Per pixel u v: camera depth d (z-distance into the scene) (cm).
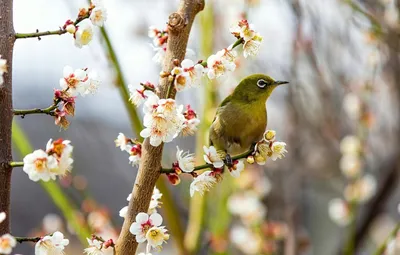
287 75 1222
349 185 1248
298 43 1170
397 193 1684
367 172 1431
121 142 603
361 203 1391
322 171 1389
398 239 923
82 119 1548
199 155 1073
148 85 565
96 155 1912
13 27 530
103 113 1652
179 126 541
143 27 1238
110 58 923
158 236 540
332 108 1267
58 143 483
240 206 1179
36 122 2050
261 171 1245
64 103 529
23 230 2047
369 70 1208
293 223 1198
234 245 1334
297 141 1281
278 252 1262
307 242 1218
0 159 516
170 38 566
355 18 1091
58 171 483
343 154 1258
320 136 1296
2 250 478
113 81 923
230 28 576
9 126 519
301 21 1145
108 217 1029
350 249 1145
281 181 1305
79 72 534
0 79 488
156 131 537
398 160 1280
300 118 1275
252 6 1133
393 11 1120
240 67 1167
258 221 1180
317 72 1182
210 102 1109
